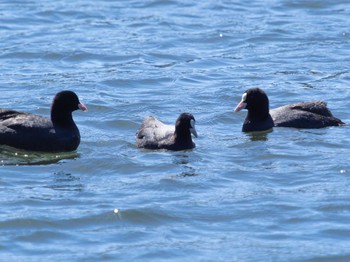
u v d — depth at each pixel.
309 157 19.47
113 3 35.91
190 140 20.05
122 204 16.84
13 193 17.39
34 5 35.22
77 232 15.88
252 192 17.52
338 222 16.20
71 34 31.36
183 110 23.59
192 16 33.94
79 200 17.06
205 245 15.42
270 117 21.86
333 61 28.19
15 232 15.81
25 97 24.59
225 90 25.34
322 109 22.22
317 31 31.69
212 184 17.91
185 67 27.81
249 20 33.28
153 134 20.38
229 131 21.88
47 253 15.11
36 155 19.67
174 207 16.78
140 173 18.55
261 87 25.62
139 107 23.75
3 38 30.77
